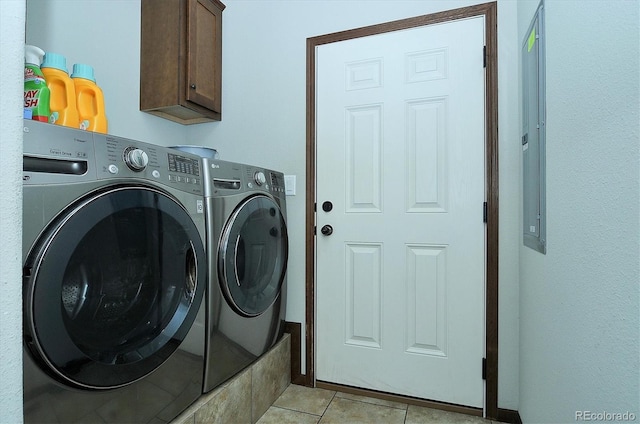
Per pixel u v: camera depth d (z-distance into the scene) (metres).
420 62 1.69
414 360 1.67
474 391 1.57
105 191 0.88
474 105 1.60
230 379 1.37
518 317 1.50
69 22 1.50
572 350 0.87
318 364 1.83
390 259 1.72
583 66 0.80
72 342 0.80
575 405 0.84
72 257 0.81
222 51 2.09
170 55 1.79
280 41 1.97
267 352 1.65
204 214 1.27
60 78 1.20
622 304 0.63
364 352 1.75
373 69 1.78
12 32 0.48
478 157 1.59
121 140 0.96
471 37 1.61
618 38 0.65
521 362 1.45
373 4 1.78
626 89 0.62
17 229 0.48
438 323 1.63
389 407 1.63
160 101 1.81
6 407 0.46
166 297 1.09
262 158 1.99
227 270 1.33
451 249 1.62
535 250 1.22
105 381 0.87
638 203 0.58
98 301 0.89
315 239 1.86
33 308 0.72
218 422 1.26
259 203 1.56
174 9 1.80
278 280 1.71
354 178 1.80
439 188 1.65
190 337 1.17
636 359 0.58
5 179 0.46
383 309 1.73
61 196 0.79
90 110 1.31
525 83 1.39
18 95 0.48
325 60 1.87
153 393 1.03
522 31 1.45
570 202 0.88
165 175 1.10
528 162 1.33
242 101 2.04
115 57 1.71
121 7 1.74
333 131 1.84
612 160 0.67
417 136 1.69
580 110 0.82
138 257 1.00
